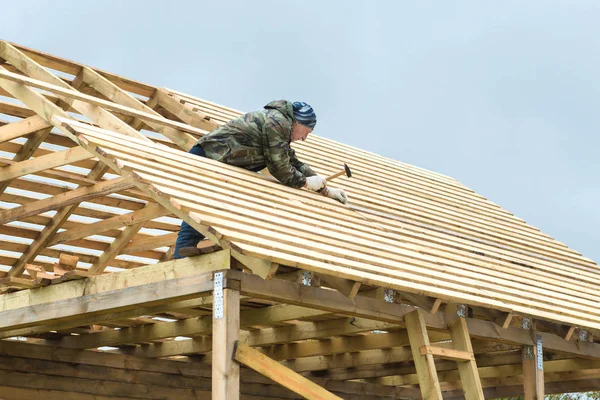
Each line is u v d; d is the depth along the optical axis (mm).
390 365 22047
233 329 11430
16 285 14031
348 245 14016
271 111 15766
